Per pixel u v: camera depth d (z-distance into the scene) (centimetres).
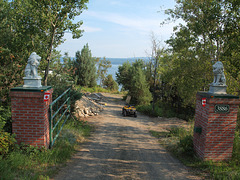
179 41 1482
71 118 1175
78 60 3791
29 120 579
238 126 1012
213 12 990
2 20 1065
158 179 511
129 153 743
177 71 1534
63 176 483
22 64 1087
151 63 2284
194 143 712
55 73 1383
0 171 425
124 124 1480
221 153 628
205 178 520
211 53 1305
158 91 2798
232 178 492
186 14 1324
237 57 938
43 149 584
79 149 738
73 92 1223
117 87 5625
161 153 761
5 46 1041
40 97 568
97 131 1127
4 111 613
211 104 610
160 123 1672
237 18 900
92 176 503
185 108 2516
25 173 448
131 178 510
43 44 1209
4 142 501
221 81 658
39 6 1066
